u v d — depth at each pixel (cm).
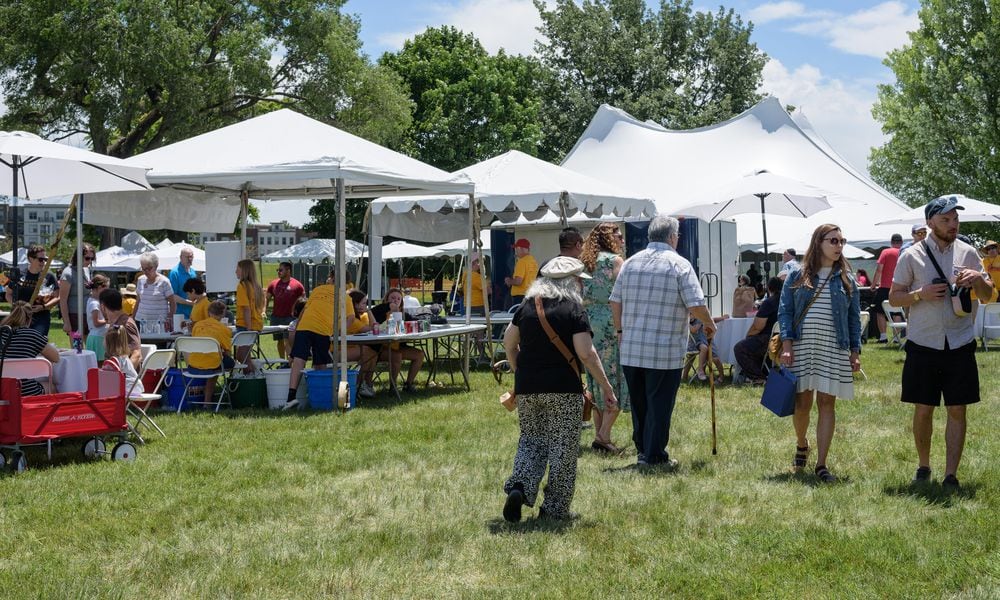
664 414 697
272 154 1134
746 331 1248
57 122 3044
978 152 3219
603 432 768
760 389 1170
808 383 650
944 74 3272
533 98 4553
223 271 1675
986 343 1750
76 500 632
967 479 641
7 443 730
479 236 1355
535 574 473
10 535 552
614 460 737
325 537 539
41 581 465
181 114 2920
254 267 1241
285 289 1562
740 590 436
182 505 620
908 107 3491
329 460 760
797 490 629
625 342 700
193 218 1450
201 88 2930
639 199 1530
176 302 1335
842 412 965
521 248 1457
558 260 564
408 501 623
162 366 875
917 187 3556
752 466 705
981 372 1278
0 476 712
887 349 1692
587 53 5069
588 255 766
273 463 758
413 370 1220
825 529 532
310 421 971
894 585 436
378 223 1678
